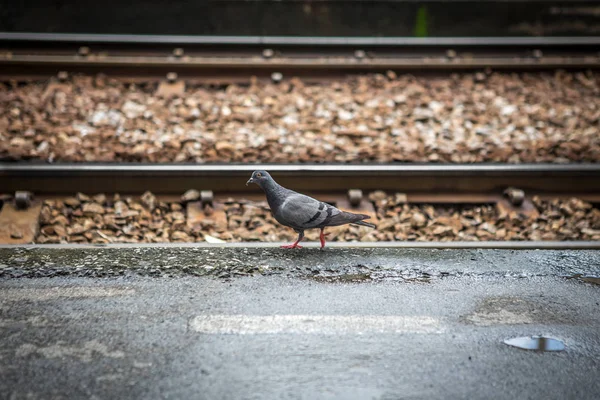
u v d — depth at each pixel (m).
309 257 7.71
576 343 5.93
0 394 5.00
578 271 7.53
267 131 12.44
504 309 6.56
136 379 5.23
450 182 10.18
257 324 6.12
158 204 9.73
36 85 14.35
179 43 15.88
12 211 9.18
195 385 5.16
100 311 6.30
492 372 5.45
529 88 15.14
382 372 5.41
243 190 9.98
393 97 14.26
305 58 16.11
